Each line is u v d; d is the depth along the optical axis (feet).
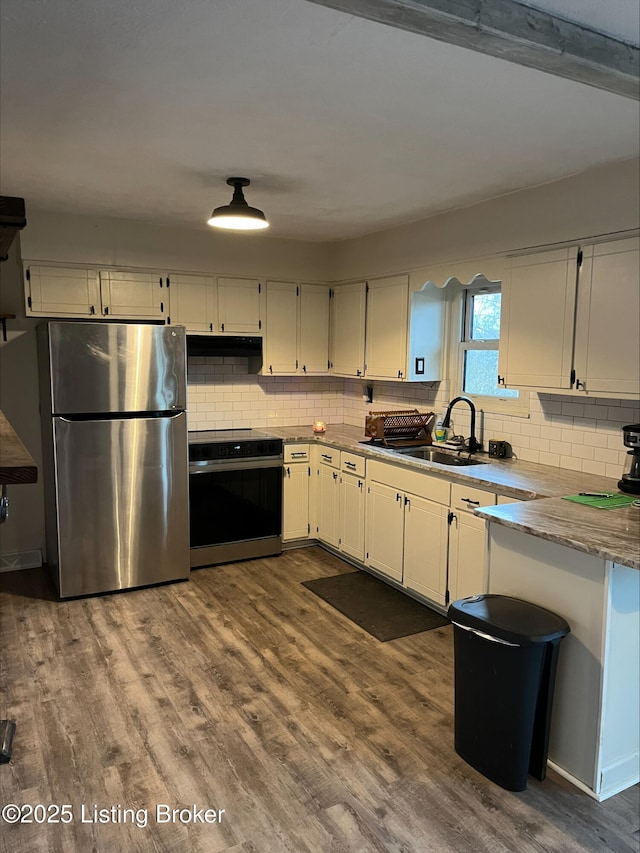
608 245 9.48
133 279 14.10
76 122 7.91
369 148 8.89
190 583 13.58
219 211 10.15
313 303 16.46
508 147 8.77
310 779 7.44
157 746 8.02
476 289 13.67
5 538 14.26
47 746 7.98
